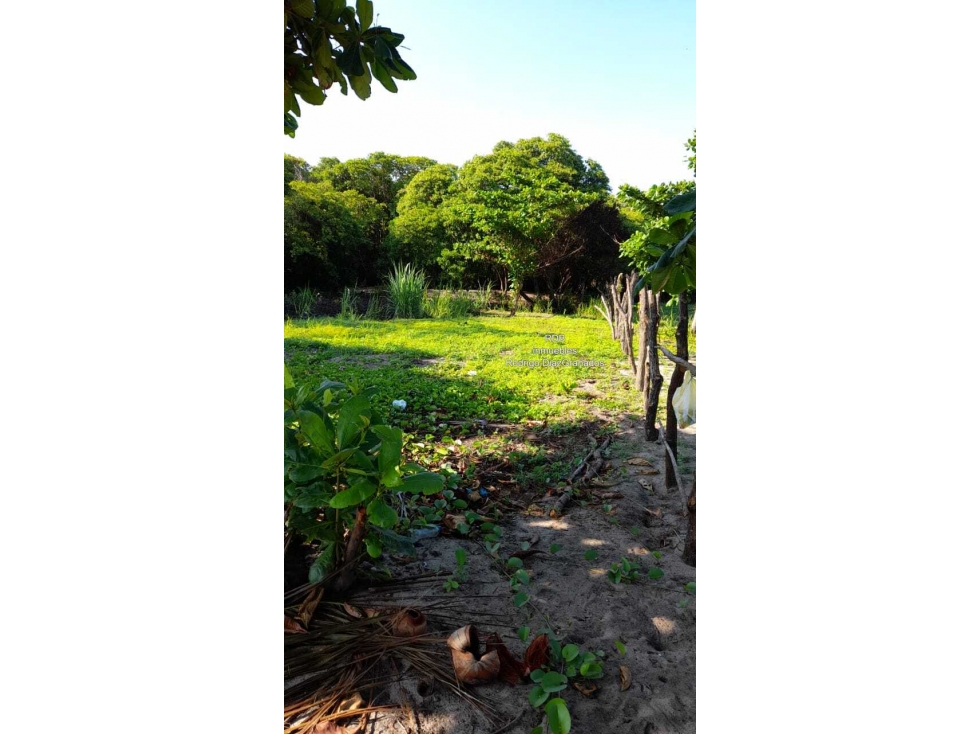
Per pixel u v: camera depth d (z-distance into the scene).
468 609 2.49
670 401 3.43
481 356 4.80
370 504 2.26
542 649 2.20
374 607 2.46
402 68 2.29
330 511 2.52
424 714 1.99
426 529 3.02
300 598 2.46
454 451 3.80
